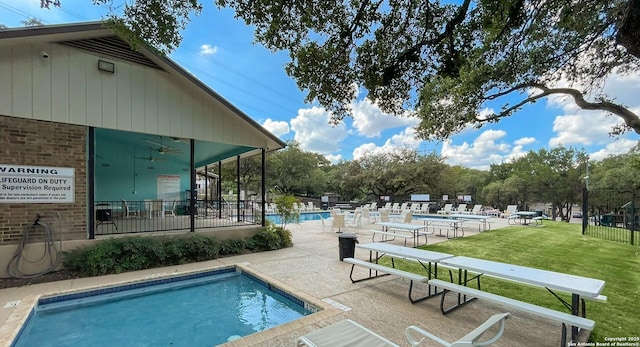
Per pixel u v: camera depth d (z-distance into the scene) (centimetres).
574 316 266
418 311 364
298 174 2839
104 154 1051
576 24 294
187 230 738
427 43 337
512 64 386
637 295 412
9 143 518
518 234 1039
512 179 2747
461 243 842
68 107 574
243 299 470
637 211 1188
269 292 491
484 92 488
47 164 552
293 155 2798
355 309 370
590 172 2466
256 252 735
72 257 542
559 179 2548
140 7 290
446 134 630
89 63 600
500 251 724
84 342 335
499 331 219
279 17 281
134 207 1106
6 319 345
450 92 535
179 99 719
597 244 834
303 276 520
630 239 901
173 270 568
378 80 342
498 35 318
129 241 587
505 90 480
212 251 660
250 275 551
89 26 561
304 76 331
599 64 381
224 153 1145
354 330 241
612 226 1292
